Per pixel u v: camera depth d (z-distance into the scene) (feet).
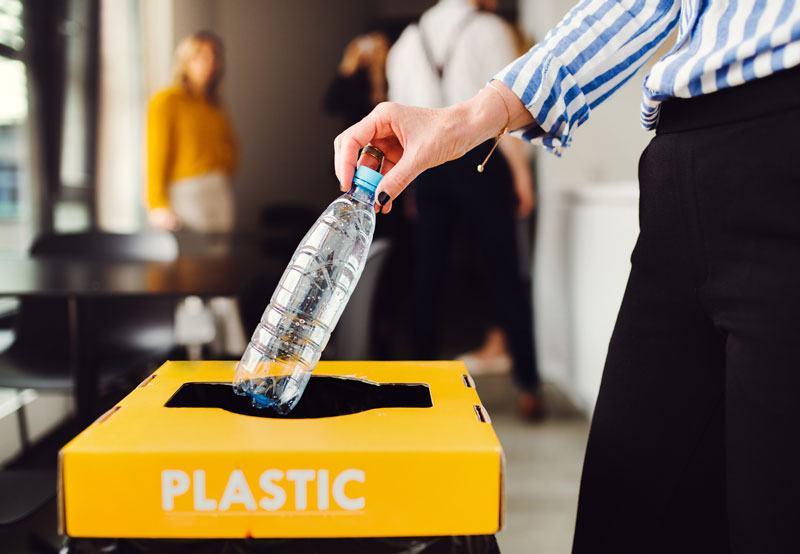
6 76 8.74
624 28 2.43
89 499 1.55
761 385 1.85
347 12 10.71
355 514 1.57
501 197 9.15
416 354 9.89
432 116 2.20
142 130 10.85
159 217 10.93
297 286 2.17
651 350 2.26
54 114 9.33
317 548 1.60
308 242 2.20
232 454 1.55
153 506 1.56
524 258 10.47
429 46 9.08
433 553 1.60
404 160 2.11
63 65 9.50
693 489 2.24
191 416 1.78
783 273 1.81
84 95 10.12
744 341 1.90
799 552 1.81
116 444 1.58
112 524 1.56
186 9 10.69
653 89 2.15
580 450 7.87
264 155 11.05
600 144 10.03
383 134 2.23
